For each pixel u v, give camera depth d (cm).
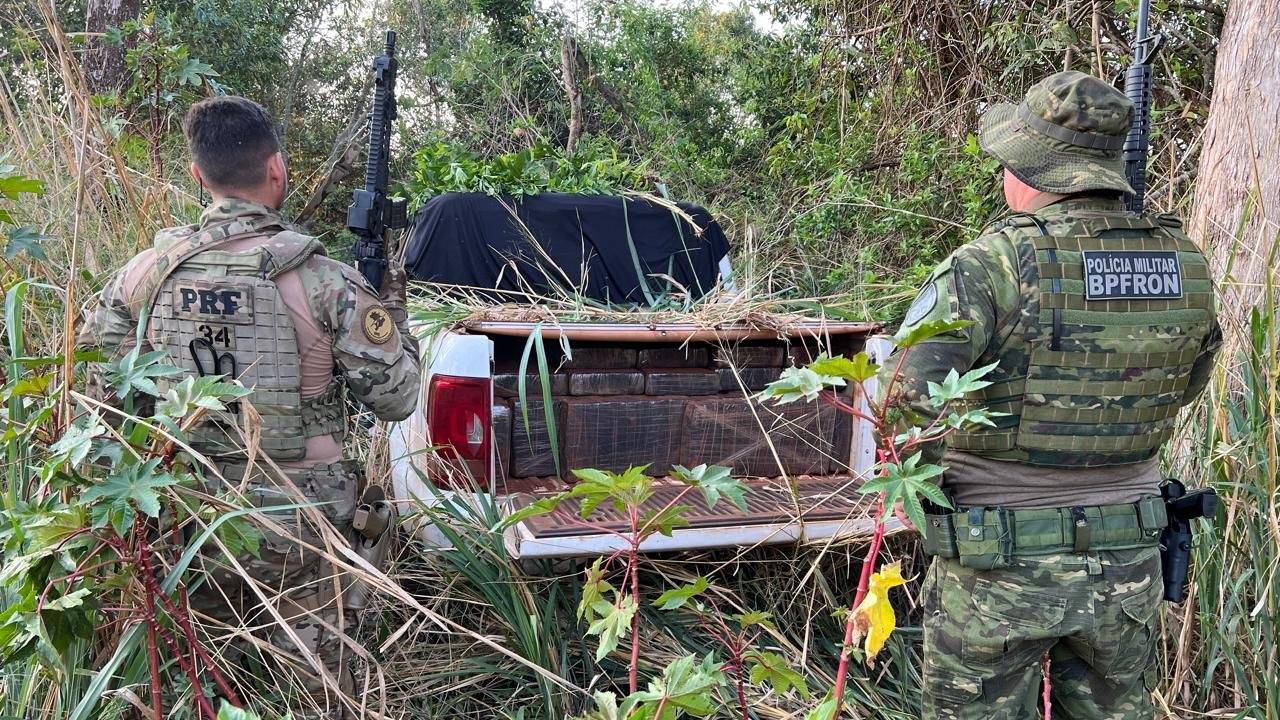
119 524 133
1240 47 297
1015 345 168
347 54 1279
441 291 332
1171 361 173
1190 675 240
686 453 279
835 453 288
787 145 645
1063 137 177
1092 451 171
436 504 246
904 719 237
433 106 1111
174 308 178
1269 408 226
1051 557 173
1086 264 167
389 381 193
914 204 532
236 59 1141
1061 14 550
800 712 232
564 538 219
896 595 277
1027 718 183
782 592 272
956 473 180
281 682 193
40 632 138
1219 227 270
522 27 1173
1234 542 235
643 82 1052
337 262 191
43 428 178
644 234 361
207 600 190
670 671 117
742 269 462
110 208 268
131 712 179
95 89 369
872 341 275
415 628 243
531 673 236
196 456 150
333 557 163
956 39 620
